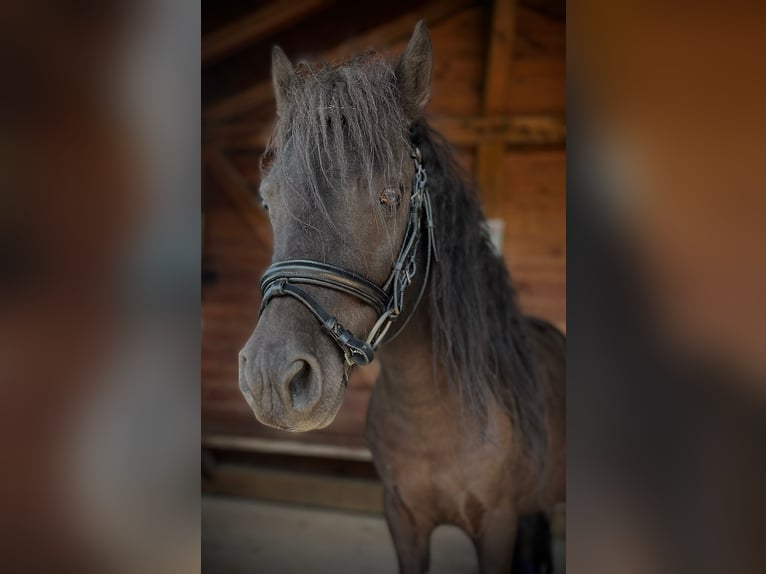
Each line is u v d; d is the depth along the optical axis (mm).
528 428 1332
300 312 833
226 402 3127
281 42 2916
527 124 2779
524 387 1360
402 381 1211
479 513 1292
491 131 2826
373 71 999
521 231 2916
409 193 998
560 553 2344
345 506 2768
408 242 1000
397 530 1387
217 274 3178
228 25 2652
